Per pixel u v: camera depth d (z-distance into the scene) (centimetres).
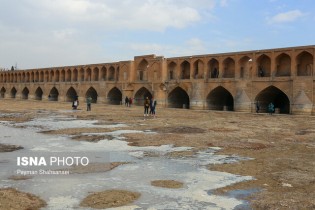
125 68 4419
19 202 568
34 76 6209
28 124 1839
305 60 2966
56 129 1616
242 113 3012
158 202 597
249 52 3200
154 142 1265
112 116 2439
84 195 623
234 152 1100
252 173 820
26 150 1052
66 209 550
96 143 1224
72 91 5412
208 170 848
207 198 627
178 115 2656
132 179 746
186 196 635
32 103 4509
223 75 3481
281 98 3519
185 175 794
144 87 4172
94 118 2266
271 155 1057
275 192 668
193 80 3619
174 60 3912
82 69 5178
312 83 2741
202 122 2084
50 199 597
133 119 2225
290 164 923
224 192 666
